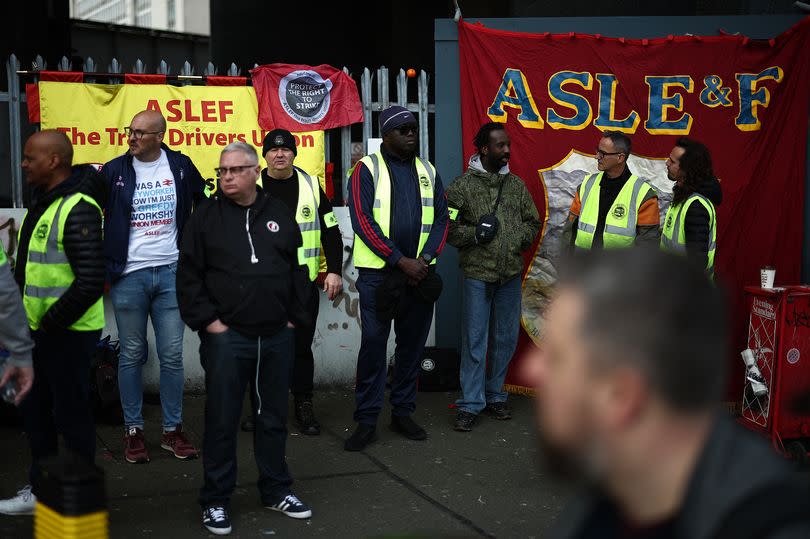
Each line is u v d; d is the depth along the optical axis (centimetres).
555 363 94
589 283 92
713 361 89
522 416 598
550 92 643
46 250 377
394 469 489
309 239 534
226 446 396
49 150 378
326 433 554
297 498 429
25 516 404
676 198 530
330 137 657
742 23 654
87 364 394
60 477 215
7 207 618
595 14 805
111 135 603
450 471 487
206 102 618
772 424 536
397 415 549
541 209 648
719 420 97
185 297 394
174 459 499
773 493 89
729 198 645
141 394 498
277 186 530
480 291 563
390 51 1992
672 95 646
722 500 90
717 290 90
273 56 2216
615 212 561
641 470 93
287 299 406
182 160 503
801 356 535
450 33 640
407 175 523
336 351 652
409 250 518
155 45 2511
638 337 88
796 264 652
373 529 405
